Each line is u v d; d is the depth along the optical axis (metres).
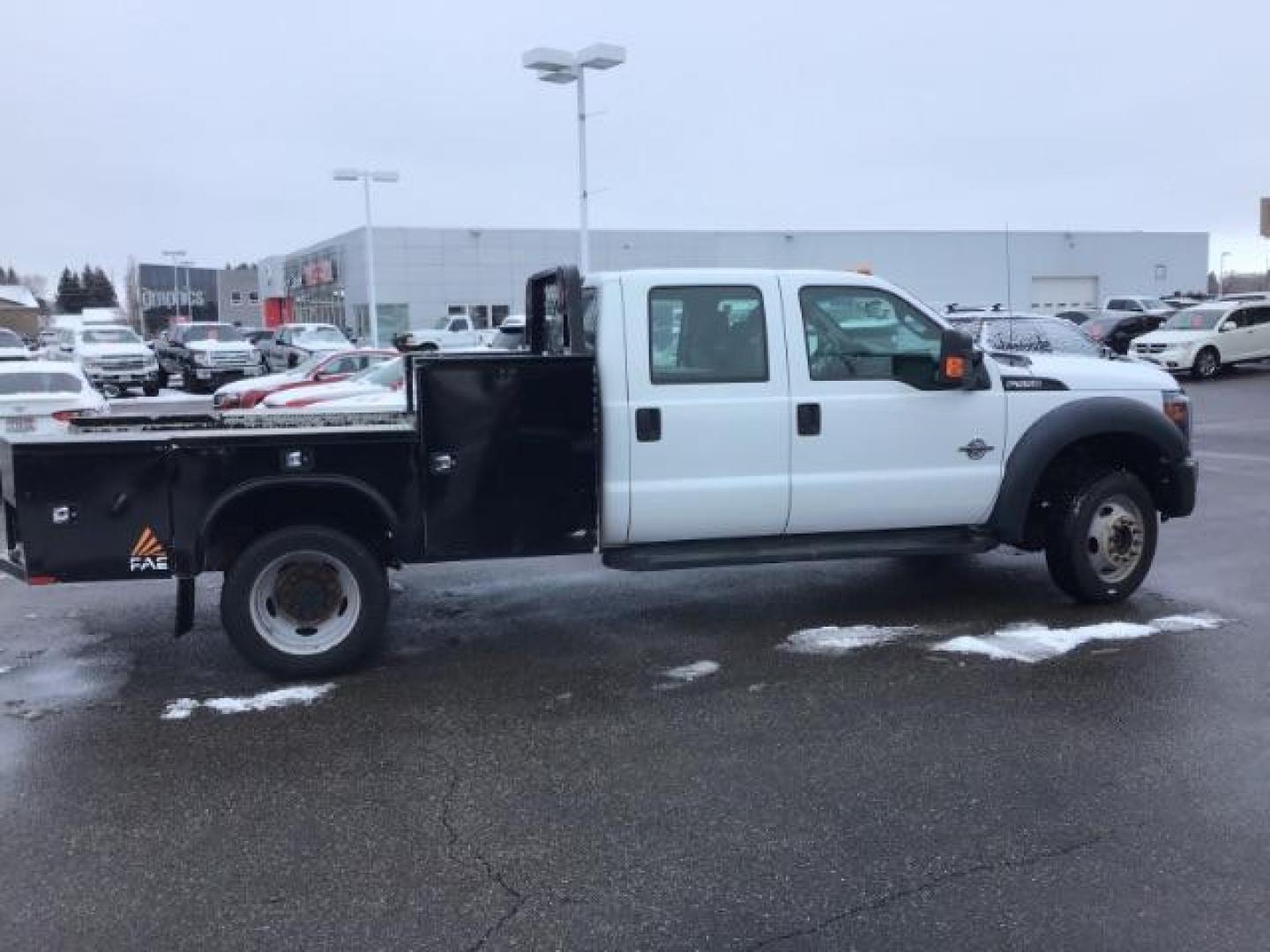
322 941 3.44
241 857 3.99
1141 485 7.04
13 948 3.43
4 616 7.47
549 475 6.01
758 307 6.30
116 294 145.12
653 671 6.05
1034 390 6.78
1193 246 65.81
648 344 6.14
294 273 70.19
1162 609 7.05
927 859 3.88
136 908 3.65
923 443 6.59
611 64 22.20
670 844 4.03
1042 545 7.23
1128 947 3.32
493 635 6.82
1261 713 5.21
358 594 5.92
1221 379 27.33
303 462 5.72
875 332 6.52
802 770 4.66
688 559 6.32
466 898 3.68
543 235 55.06
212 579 8.64
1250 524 9.88
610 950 3.37
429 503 5.88
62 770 4.80
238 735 5.18
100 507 5.56
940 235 60.06
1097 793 4.38
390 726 5.27
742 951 3.35
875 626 6.82
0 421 13.86
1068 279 63.34
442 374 5.80
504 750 4.95
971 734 5.01
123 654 6.55
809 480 6.43
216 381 33.16
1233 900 3.57
